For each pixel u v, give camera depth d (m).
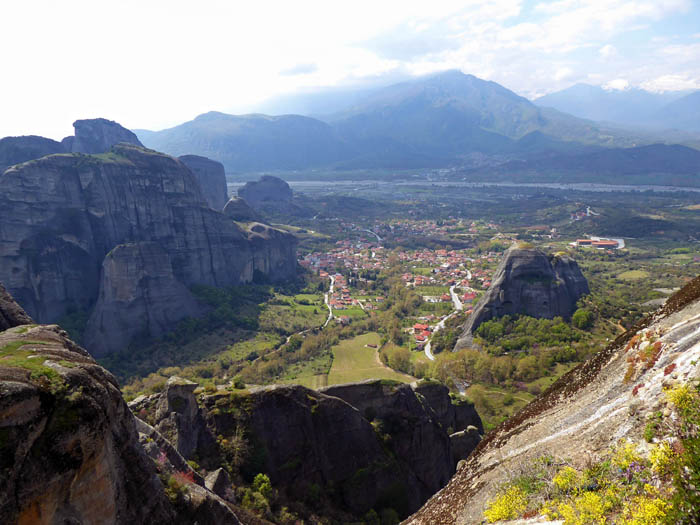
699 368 15.10
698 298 20.09
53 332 24.25
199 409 43.91
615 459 14.79
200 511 25.17
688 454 11.80
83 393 17.91
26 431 15.39
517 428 25.86
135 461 21.50
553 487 16.20
